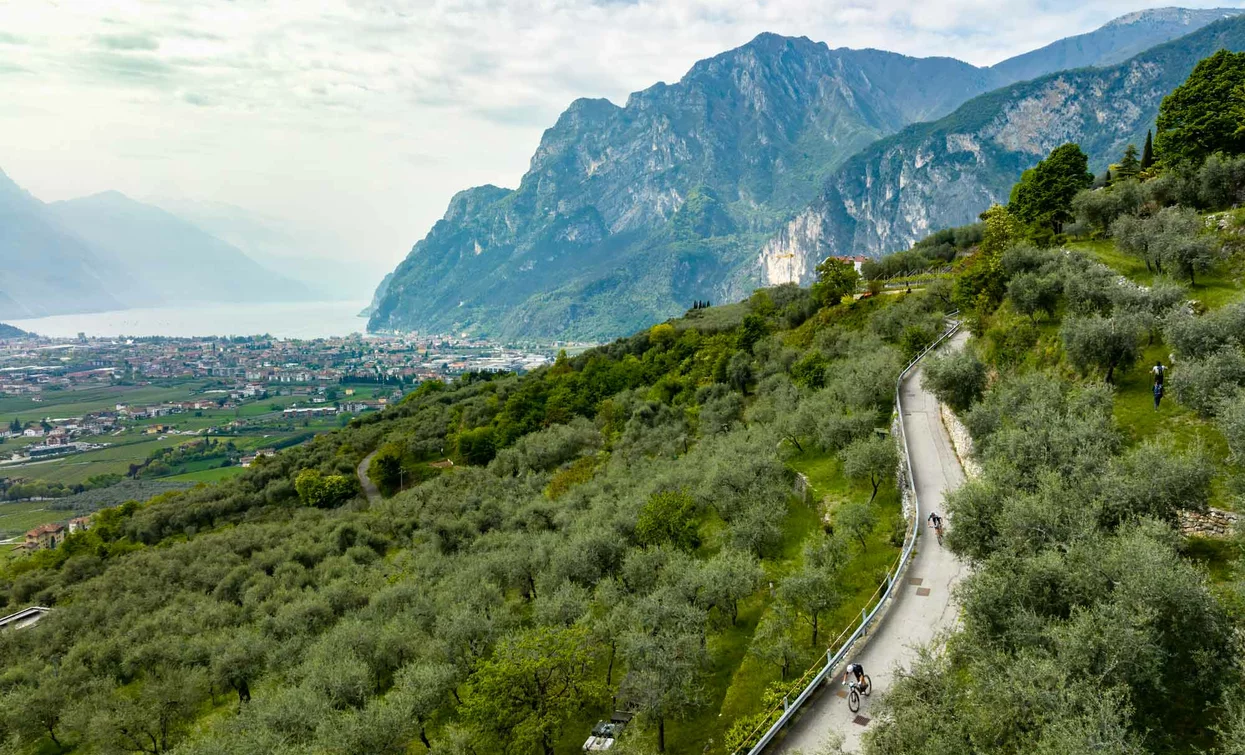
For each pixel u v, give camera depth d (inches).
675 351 5629.9
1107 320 1768.0
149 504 5344.5
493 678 1555.1
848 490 2261.3
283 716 1651.1
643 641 1518.2
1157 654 898.1
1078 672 906.7
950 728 924.0
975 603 1093.1
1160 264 2194.9
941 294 3890.3
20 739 2142.0
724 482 2358.5
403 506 4215.1
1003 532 1238.9
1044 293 2217.0
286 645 2304.4
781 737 1227.2
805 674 1390.3
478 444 5206.7
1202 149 2844.5
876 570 1724.9
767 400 3513.8
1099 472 1328.7
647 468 3358.8
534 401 5797.2
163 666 2310.5
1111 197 2797.7
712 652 1706.4
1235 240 2133.4
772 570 2003.0
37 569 4229.8
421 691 1672.0
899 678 1109.7
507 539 3002.0
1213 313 1642.5
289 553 3503.9
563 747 1615.4
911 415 2534.5
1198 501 1192.8
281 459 6067.9
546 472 4431.6
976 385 2134.6
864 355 3287.4
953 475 2017.7
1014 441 1509.6
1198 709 916.0
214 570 3378.4
